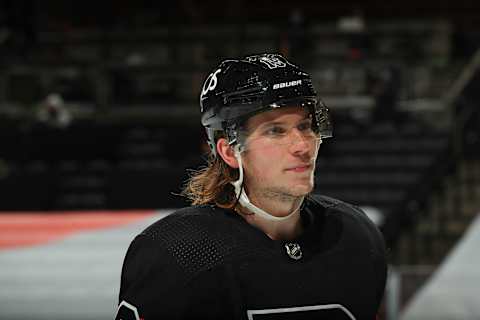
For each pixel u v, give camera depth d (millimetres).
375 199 13594
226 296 2506
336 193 13969
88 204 13859
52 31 23141
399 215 11633
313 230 2650
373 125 16625
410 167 14602
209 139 2682
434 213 12320
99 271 6980
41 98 19844
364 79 19250
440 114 17156
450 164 14047
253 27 22750
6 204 14086
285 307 2533
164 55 21562
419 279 6258
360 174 14430
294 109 2492
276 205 2547
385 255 2842
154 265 2514
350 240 2697
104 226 8383
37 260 7242
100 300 6516
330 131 2637
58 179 14383
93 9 25047
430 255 10367
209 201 2701
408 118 17328
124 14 25188
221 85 2539
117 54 21906
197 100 19734
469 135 14414
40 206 14055
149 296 2498
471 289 6074
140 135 16844
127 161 16312
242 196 2586
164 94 19844
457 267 6480
